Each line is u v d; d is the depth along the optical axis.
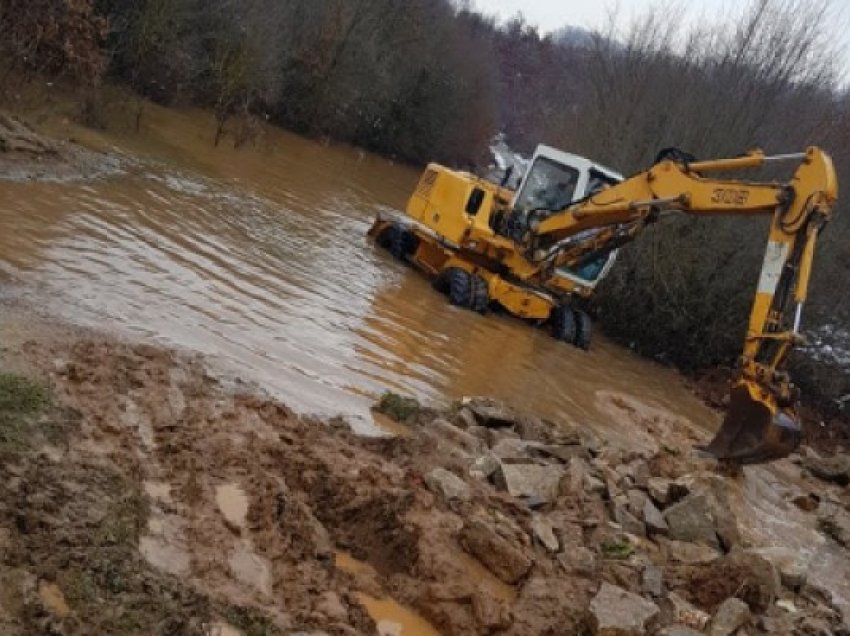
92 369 7.09
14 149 13.05
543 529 7.13
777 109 24.95
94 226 11.26
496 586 6.29
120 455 5.89
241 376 8.34
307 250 15.18
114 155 16.58
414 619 5.68
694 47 26.55
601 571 6.86
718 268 20.73
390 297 14.20
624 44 28.72
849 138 24.66
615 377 16.11
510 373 12.83
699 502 8.35
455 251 16.22
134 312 8.88
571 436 10.26
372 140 43.69
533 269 15.92
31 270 8.84
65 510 4.98
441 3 49.56
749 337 10.08
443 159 47.94
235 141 25.34
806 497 12.40
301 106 37.34
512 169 17.09
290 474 6.70
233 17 28.80
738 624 6.54
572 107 35.22
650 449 11.87
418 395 10.08
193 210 14.57
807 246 9.81
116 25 24.39
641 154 24.47
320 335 10.79
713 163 12.38
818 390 21.30
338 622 5.18
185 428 6.68
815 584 9.18
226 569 5.24
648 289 20.64
